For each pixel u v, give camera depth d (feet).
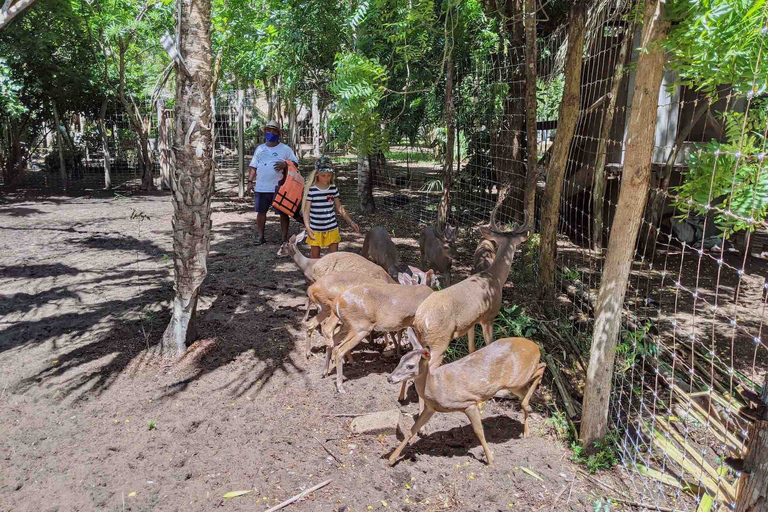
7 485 11.18
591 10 25.21
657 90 10.38
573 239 32.58
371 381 15.83
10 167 51.78
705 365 16.63
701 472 11.13
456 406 11.85
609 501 11.01
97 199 46.34
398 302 15.02
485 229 16.25
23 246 29.55
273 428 13.38
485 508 10.85
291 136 54.34
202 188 15.94
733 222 8.62
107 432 13.04
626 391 15.21
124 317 19.62
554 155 19.53
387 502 10.97
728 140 8.88
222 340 17.92
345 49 31.48
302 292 22.72
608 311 11.77
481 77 32.19
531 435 13.41
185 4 14.82
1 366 16.06
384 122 29.14
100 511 10.55
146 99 58.90
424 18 20.40
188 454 12.32
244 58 43.39
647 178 10.98
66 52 48.65
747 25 7.14
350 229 34.55
